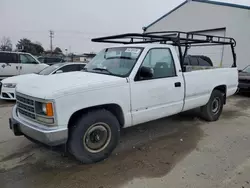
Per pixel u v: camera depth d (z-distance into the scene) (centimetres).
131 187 274
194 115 602
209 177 296
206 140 429
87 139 320
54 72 771
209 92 507
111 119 336
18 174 303
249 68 1089
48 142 277
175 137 445
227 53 1385
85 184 280
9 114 613
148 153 369
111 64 390
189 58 783
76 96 289
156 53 393
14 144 400
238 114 642
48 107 274
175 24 1736
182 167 322
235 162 338
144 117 372
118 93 331
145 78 365
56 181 287
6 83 768
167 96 401
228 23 1373
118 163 334
